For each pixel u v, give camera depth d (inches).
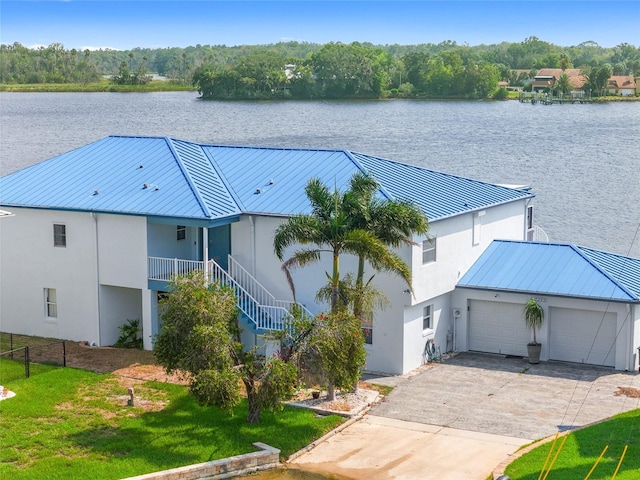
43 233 1716.3
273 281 1609.3
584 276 1616.6
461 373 1545.3
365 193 1348.4
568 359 1608.0
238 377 1214.3
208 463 1136.8
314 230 1325.0
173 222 1583.4
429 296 1581.0
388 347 1545.3
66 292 1711.4
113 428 1250.6
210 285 1282.0
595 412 1338.6
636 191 4365.2
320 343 1237.1
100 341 1688.0
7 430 1226.0
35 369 1499.8
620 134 7588.6
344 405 1360.7
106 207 1641.2
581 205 3949.3
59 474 1095.0
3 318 1780.3
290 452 1203.9
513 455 1155.9
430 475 1135.0
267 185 1681.8
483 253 1739.7
